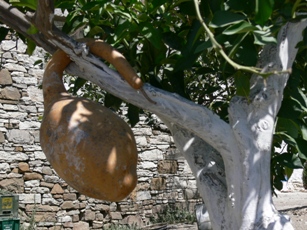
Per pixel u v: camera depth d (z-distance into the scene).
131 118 2.18
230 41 1.50
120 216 8.56
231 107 1.66
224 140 1.64
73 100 1.60
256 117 1.63
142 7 1.89
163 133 9.01
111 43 1.94
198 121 1.65
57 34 1.63
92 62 1.66
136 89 1.62
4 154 7.79
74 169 1.50
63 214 8.10
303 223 7.52
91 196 1.56
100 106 1.61
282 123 1.98
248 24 1.28
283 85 1.65
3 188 7.73
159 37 1.78
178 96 1.65
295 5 1.38
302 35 1.66
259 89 1.63
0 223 6.31
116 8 1.81
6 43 7.87
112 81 1.66
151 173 8.85
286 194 12.01
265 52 1.64
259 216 1.58
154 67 1.96
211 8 1.48
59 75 1.73
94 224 8.35
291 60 1.66
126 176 1.52
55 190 8.07
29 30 1.77
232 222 1.67
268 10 1.14
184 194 9.05
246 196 1.60
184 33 1.95
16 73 7.94
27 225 7.80
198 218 2.27
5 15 1.83
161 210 8.88
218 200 1.74
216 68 2.22
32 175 7.95
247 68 1.19
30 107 8.01
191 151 1.82
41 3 1.55
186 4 1.67
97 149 1.49
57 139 1.51
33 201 7.91
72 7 2.05
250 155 1.61
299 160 2.13
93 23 2.01
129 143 1.54
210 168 1.80
